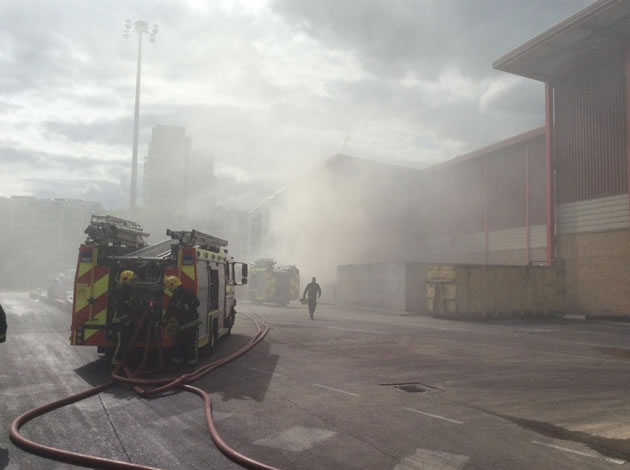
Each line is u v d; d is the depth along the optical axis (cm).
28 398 604
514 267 2194
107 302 836
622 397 636
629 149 2144
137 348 849
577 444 450
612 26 2094
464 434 477
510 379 750
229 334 1275
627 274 2134
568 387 695
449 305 2053
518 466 394
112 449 426
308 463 397
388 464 396
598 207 2273
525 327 1719
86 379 727
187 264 842
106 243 865
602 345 1197
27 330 1377
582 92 2375
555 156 2486
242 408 566
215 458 407
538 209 2808
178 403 592
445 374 786
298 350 1030
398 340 1223
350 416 536
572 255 2377
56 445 433
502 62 2431
